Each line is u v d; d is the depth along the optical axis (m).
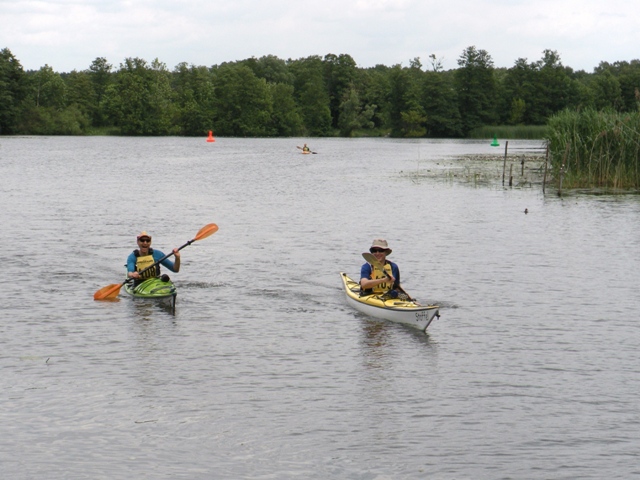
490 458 8.12
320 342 12.06
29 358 11.05
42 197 31.92
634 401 9.70
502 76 160.00
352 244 20.73
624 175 35.00
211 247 20.19
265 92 137.00
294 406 9.42
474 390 10.03
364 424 8.93
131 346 11.70
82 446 8.30
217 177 43.88
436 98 135.12
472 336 12.46
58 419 8.95
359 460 8.05
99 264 17.84
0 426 8.74
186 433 8.65
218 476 7.70
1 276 16.41
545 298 14.97
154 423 8.89
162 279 14.83
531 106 140.38
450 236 22.17
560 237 22.11
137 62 140.25
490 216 26.45
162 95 137.25
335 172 48.22
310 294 15.21
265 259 18.61
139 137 128.62
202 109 135.75
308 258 18.77
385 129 146.50
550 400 9.72
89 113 136.00
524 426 8.92
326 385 10.15
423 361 11.18
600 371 10.80
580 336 12.48
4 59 121.56
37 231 22.56
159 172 47.69
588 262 18.47
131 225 24.02
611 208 28.52
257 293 15.26
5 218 25.27
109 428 8.74
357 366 10.92
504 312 13.95
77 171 47.84
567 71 166.75
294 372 10.64
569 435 8.70
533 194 33.53
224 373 10.55
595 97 131.62
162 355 11.30
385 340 12.20
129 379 10.26
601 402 9.66
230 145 96.62
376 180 41.66
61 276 16.52
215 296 14.99
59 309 13.84
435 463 8.01
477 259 18.77
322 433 8.69
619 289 15.73
